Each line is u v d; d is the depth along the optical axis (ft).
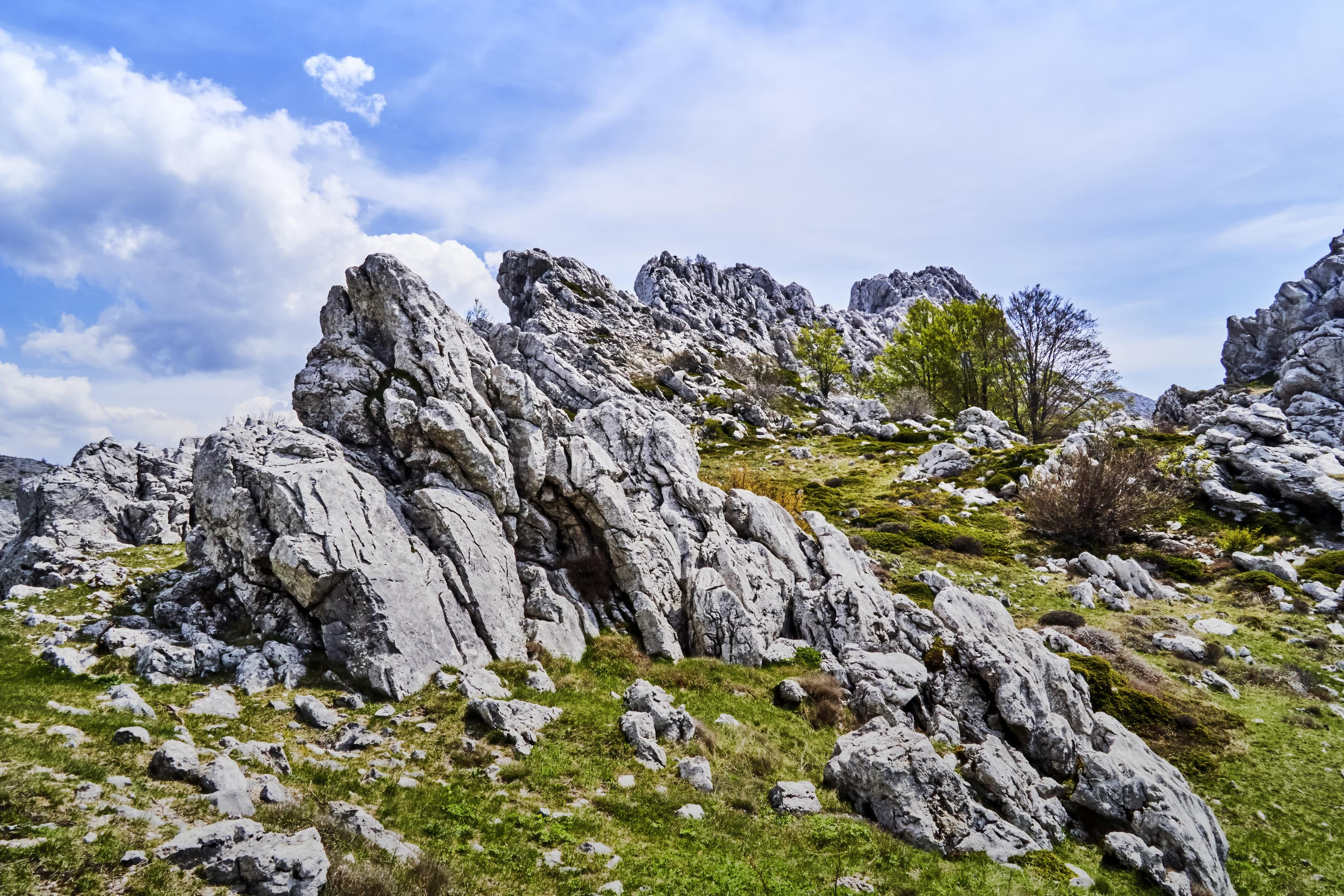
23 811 37.01
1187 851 70.49
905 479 238.89
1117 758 80.53
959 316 343.05
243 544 73.56
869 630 105.81
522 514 98.48
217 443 78.89
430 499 85.20
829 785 71.51
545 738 66.39
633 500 114.42
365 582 71.67
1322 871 78.79
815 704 88.28
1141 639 130.21
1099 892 62.34
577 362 360.89
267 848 37.68
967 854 62.85
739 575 107.24
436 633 74.95
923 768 67.77
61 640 67.41
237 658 67.31
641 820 56.80
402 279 96.63
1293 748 100.94
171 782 44.70
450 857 45.98
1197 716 108.06
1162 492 187.32
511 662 78.48
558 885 45.68
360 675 67.87
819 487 228.63
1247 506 181.98
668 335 476.54
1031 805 73.46
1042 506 184.65
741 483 171.42
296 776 51.60
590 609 96.94
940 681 94.22
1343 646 126.31
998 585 153.99
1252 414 209.26
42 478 140.05
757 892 49.39
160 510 129.18
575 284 483.10
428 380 92.68
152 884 34.27
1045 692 93.50
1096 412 318.65
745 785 67.46
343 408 90.99
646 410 134.10
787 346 582.35
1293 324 333.01
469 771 58.54
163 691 59.47
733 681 91.15
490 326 272.10
